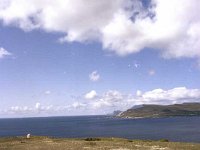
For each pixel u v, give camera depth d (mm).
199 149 47688
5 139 67500
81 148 48219
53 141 62688
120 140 66562
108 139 68625
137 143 58188
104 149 47000
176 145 53906
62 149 46844
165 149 47250
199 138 138000
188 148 48969
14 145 53844
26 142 60312
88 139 68312
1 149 47344
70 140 65875
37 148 48344
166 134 167500
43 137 73438
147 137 149125
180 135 158000
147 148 48656
